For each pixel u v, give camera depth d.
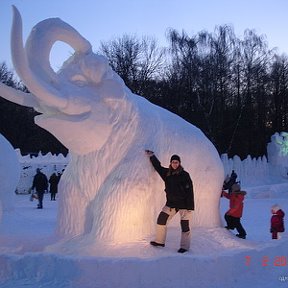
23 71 4.74
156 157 5.43
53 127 5.21
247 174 29.41
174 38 36.78
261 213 14.59
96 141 5.42
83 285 4.46
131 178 5.25
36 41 5.09
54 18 5.23
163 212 5.09
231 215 6.98
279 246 5.84
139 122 5.59
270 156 31.61
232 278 4.93
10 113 36.88
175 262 4.67
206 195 6.01
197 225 5.92
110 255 4.89
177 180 5.10
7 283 4.55
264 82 38.56
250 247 5.60
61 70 5.45
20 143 37.06
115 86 5.40
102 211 5.19
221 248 5.46
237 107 37.12
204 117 35.62
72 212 5.64
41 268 4.69
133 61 38.66
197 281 4.70
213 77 35.75
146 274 4.55
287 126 40.84
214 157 6.17
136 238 5.12
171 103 37.12
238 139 38.09
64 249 5.21
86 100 5.23
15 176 11.02
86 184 5.53
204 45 36.44
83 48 5.40
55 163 24.41
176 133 5.88
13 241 5.92
